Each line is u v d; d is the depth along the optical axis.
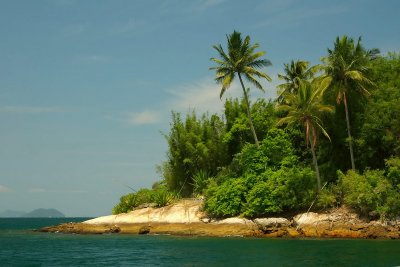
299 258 27.59
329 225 42.56
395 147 46.31
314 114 46.91
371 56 51.66
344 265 24.33
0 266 27.55
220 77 54.19
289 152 51.22
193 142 62.69
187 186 64.00
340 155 51.38
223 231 46.84
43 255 33.25
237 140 60.91
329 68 48.56
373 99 49.38
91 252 34.66
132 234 52.06
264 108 61.41
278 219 46.06
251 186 49.12
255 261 26.97
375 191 41.75
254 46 54.06
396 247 32.41
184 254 31.66
